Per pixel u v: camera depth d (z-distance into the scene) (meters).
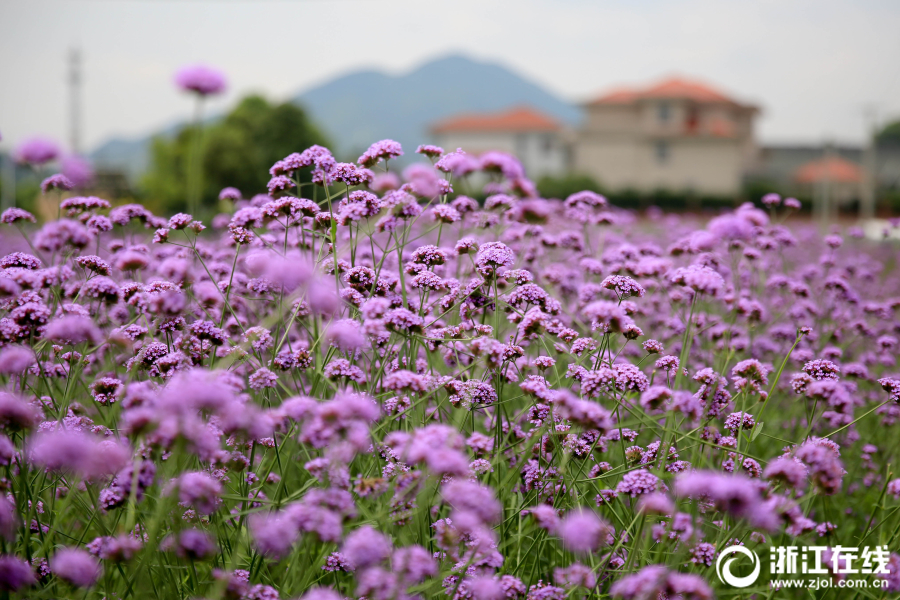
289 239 4.88
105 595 2.35
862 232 8.80
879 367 5.41
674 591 2.06
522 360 3.64
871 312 5.57
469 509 2.00
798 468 2.38
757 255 5.31
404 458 2.59
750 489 2.06
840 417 3.71
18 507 2.34
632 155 53.62
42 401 3.05
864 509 4.02
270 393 3.19
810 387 3.02
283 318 3.34
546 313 3.43
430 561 2.05
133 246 4.07
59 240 2.89
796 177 52.62
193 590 2.48
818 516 3.79
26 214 4.00
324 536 1.98
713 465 3.37
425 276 3.38
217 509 2.59
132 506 2.12
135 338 3.15
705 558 2.59
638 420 2.67
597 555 2.85
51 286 2.97
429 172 3.45
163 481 2.36
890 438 4.59
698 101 56.22
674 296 4.66
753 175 59.28
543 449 3.02
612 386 2.86
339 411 2.18
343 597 2.52
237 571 2.43
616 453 3.53
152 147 23.98
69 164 2.97
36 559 2.45
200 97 3.19
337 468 2.24
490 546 2.31
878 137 68.88
